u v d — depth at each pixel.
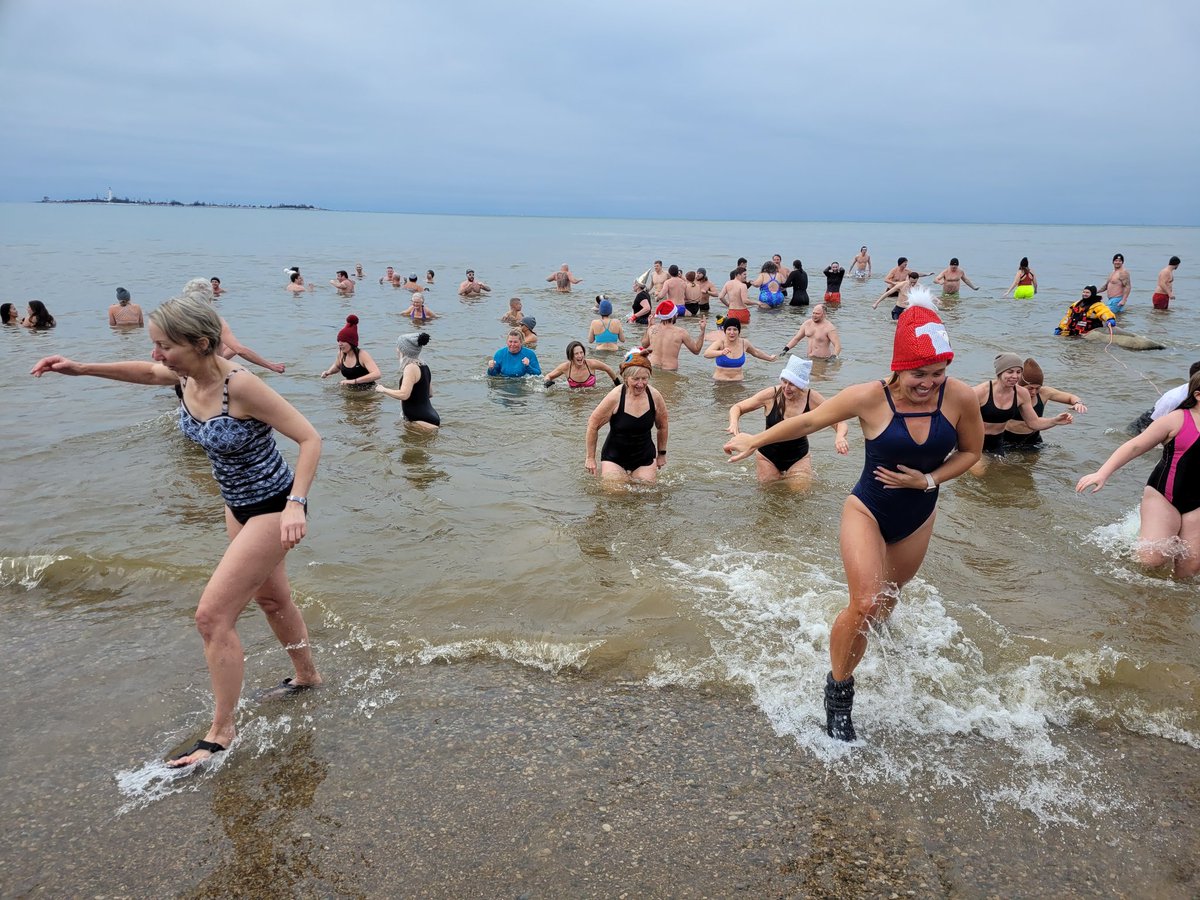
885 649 4.28
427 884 2.74
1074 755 3.52
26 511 6.21
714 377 12.32
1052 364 13.23
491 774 3.33
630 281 29.39
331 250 49.22
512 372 11.98
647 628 4.52
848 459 8.05
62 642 4.37
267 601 3.66
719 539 5.86
